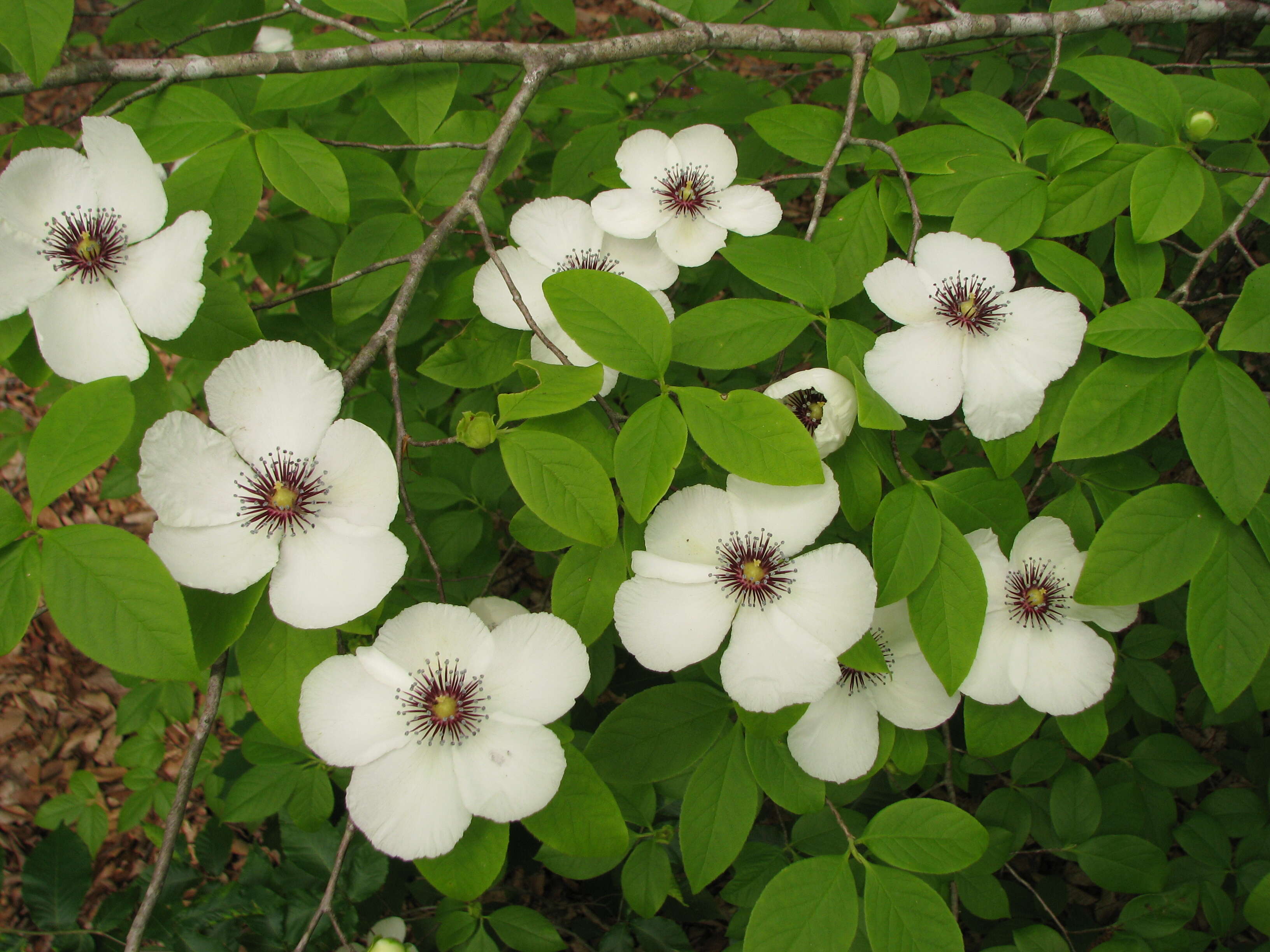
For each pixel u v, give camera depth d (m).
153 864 0.76
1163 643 0.46
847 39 0.42
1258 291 0.32
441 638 0.33
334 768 0.45
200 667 0.31
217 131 0.36
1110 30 0.48
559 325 0.33
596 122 0.50
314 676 0.32
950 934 0.32
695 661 0.33
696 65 0.50
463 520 0.49
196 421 0.32
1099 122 0.55
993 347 0.35
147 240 0.34
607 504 0.31
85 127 0.33
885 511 0.33
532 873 0.57
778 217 0.40
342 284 0.40
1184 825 0.45
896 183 0.38
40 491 0.30
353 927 0.40
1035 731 0.37
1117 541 0.32
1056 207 0.36
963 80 0.74
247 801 0.45
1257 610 0.32
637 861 0.40
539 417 0.32
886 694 0.36
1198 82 0.39
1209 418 0.32
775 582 0.34
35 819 0.59
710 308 0.34
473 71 0.54
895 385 0.34
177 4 0.46
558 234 0.40
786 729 0.34
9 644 0.29
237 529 0.32
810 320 0.34
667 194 0.40
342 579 0.32
